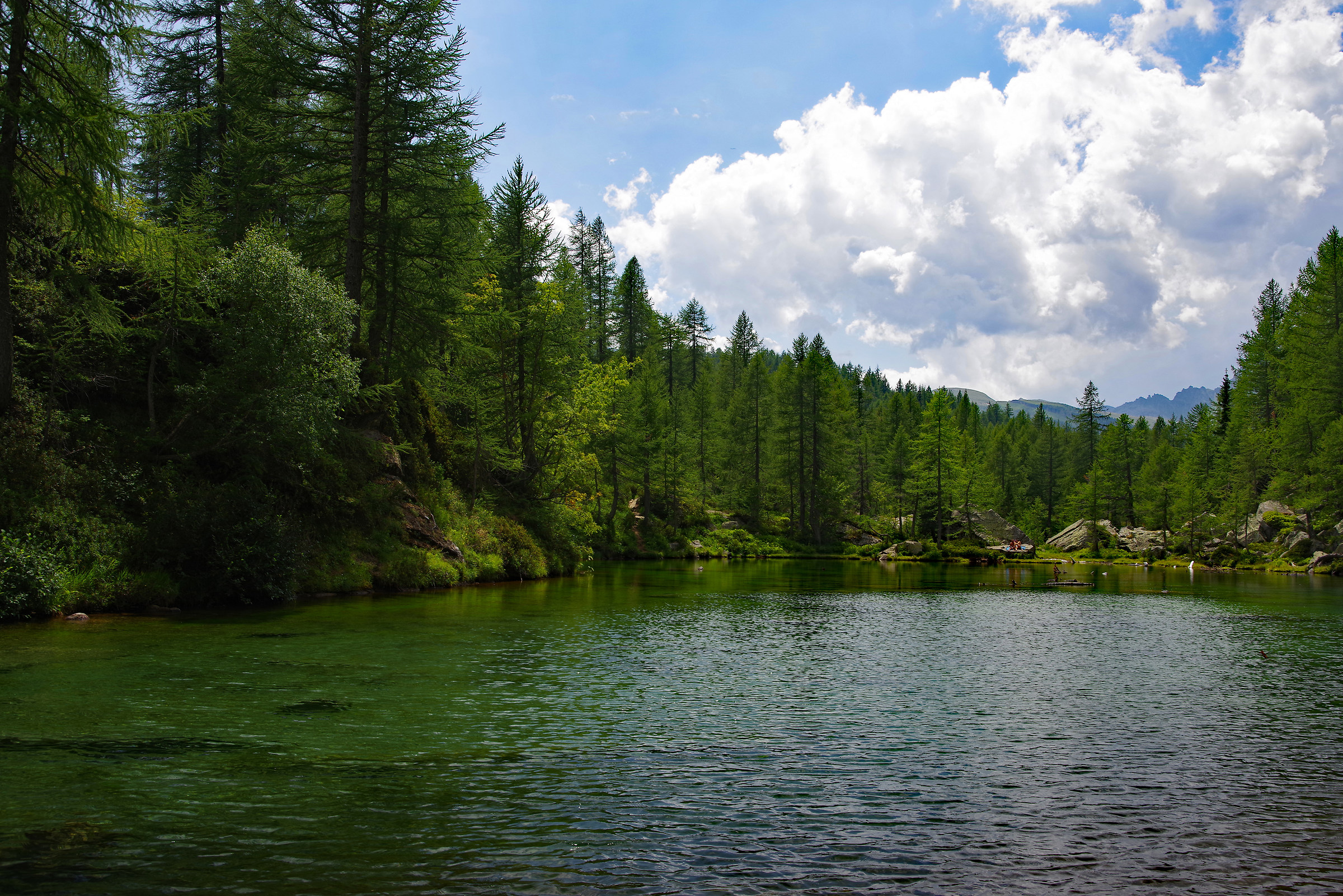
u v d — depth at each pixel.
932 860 6.23
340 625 18.16
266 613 19.88
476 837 6.39
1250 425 80.12
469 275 35.78
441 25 30.72
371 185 33.00
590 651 16.27
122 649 14.00
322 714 10.24
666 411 79.31
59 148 17.17
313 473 26.02
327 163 31.06
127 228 18.88
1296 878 6.04
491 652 15.60
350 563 26.05
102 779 7.46
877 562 72.81
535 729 9.98
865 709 11.75
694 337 113.69
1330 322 67.19
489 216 38.25
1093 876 6.00
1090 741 10.16
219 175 35.81
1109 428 103.94
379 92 32.62
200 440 22.83
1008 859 6.30
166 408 23.72
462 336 35.66
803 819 7.09
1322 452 59.00
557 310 42.22
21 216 20.34
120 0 17.53
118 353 22.86
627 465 69.94
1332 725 11.15
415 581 28.08
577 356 49.28
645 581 39.66
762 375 91.50
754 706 11.73
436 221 34.44
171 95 37.84
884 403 153.88
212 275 23.67
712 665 15.23
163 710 10.05
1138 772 8.80
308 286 23.16
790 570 53.53
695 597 30.28
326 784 7.61
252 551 21.11
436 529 31.36
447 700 11.33
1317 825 7.21
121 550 19.22
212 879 5.40
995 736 10.32
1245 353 87.56
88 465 20.12
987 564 71.19
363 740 9.18
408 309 32.97
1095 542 86.88
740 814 7.16
